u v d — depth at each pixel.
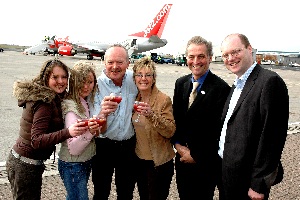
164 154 2.95
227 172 2.54
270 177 2.29
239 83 2.57
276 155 2.29
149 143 2.91
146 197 3.10
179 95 3.10
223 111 2.76
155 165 2.92
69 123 2.43
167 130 2.78
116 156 3.01
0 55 49.12
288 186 4.58
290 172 5.14
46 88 2.32
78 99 2.53
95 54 47.59
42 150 2.41
